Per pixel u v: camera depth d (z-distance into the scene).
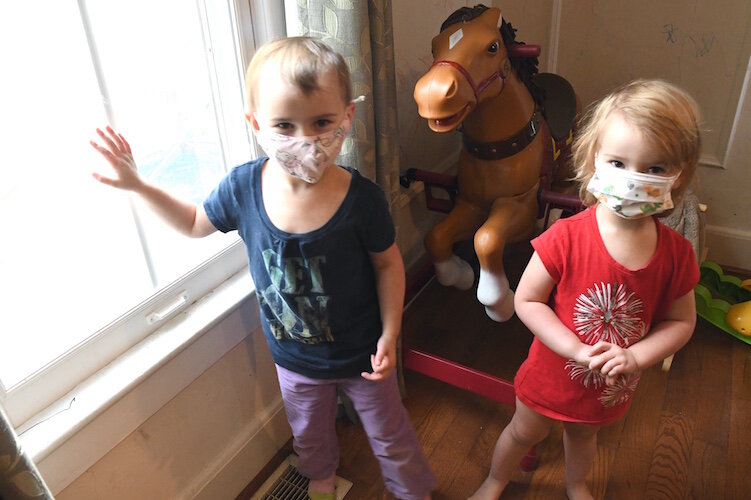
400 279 1.02
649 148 0.79
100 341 0.98
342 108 0.85
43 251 0.93
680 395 1.53
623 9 1.96
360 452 1.41
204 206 0.97
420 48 1.68
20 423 0.88
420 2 1.62
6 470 0.65
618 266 0.88
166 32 1.03
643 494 1.27
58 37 0.87
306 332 1.00
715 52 1.85
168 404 1.07
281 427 1.40
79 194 0.95
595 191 0.86
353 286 0.98
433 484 1.25
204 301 1.16
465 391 1.56
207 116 1.15
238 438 1.28
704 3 1.81
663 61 1.96
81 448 0.91
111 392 0.94
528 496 1.29
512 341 1.73
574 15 2.07
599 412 1.00
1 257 0.88
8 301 0.90
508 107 1.29
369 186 0.95
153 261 1.08
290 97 0.80
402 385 1.50
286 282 0.94
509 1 1.79
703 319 1.81
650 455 1.36
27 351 0.93
